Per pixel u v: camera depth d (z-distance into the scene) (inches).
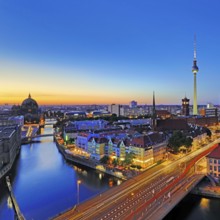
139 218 3631.9
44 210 4443.9
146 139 7022.6
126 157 6678.2
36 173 6727.4
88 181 5964.6
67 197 5012.3
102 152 7667.3
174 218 4087.1
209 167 5620.1
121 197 4468.5
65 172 6781.5
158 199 4343.0
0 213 4419.3
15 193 5260.8
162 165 6806.1
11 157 7573.8
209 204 4571.9
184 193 4606.3
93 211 3895.2
